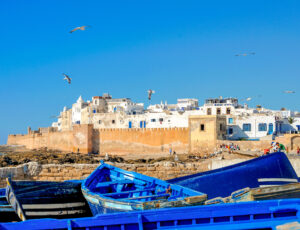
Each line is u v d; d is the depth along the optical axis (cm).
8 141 15362
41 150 11156
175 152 8750
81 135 10050
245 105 11375
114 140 9675
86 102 14012
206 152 7612
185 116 9994
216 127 8119
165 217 2377
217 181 3481
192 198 2638
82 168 4853
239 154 6119
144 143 9281
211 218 2372
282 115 10825
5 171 4625
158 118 10244
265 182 3522
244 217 2378
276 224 2344
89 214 3409
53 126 17050
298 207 2341
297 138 7100
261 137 8075
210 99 10681
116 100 13600
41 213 3203
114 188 3534
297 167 5219
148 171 5228
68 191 3325
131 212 2388
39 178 4809
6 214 3381
